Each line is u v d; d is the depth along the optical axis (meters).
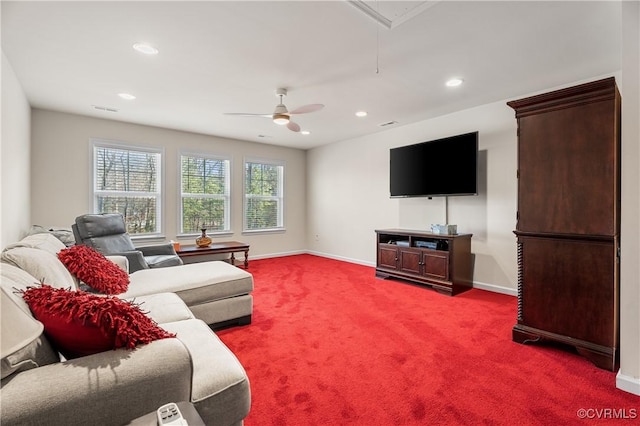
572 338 2.06
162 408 0.78
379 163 5.10
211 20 2.02
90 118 4.21
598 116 1.95
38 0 1.80
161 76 2.89
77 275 1.94
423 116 4.20
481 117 3.77
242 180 5.75
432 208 4.34
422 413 1.51
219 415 1.06
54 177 3.96
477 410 1.53
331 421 1.46
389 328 2.56
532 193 2.23
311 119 4.34
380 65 2.67
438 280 3.66
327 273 4.69
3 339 0.78
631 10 1.66
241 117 4.19
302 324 2.65
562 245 2.11
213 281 2.45
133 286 2.23
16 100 2.83
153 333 1.04
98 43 2.30
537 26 2.09
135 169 4.63
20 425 0.74
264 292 3.66
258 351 2.15
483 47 2.37
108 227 3.24
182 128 4.84
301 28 2.11
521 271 2.29
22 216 3.13
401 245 4.12
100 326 0.96
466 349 2.18
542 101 2.16
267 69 2.75
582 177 2.02
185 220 5.13
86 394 0.81
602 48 2.38
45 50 2.39
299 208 6.58
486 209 3.75
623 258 1.70
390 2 1.85
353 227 5.58
